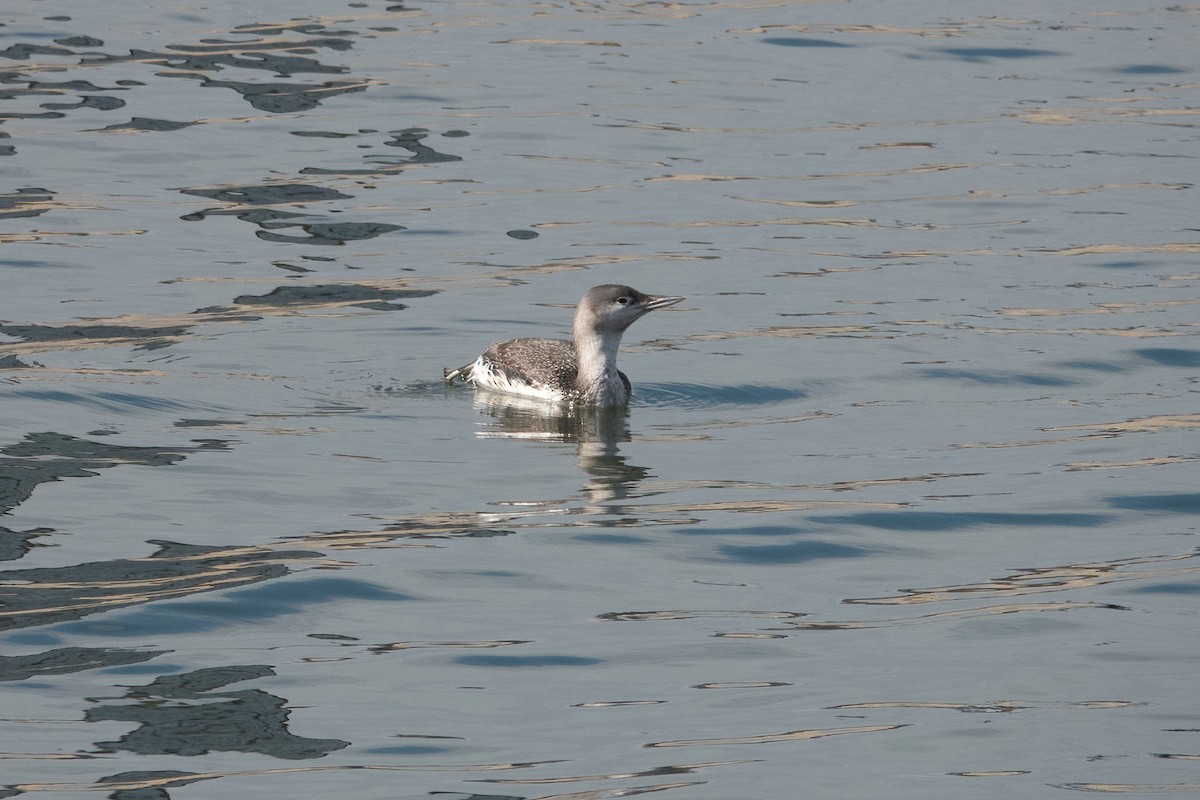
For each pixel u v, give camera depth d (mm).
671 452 15289
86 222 22297
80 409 15844
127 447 14875
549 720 9914
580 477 14516
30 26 32625
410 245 21922
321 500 13711
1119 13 35875
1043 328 18938
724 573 12336
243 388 16797
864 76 30703
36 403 15922
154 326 18562
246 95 28656
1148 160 25938
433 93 29078
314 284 20281
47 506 13320
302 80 29625
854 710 10062
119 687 10195
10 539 12570
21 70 29500
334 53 31531
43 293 19547
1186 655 10836
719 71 30938
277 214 22953
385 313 19359
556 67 30969
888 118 28109
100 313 18922
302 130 26859
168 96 28391
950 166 25641
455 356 18156
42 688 10148
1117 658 10820
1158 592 11914
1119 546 12844
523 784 9094
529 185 24547
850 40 33250
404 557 12477
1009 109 28703
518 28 33969
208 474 14234
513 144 26406
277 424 15727
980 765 9344
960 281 20797
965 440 15484
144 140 26000
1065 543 12930
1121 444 15281
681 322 19344
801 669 10656
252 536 12828
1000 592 11961
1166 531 13141
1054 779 9172
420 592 11820
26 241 21406
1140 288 20422
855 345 18469
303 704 10047
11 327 18328
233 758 9352
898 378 17406
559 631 11227
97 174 24391
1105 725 9867
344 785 9062
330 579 11961
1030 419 16109
